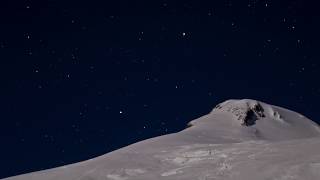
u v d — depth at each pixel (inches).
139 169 910.4
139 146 1284.4
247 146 999.6
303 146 860.6
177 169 863.1
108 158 1053.2
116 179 851.4
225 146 1040.8
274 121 2989.7
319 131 3065.9
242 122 2716.5
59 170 983.6
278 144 957.8
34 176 951.0
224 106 3085.6
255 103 3142.2
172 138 1521.9
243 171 730.2
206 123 2623.0
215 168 803.4
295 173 648.4
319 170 638.5
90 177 876.6
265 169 710.5
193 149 1054.4
